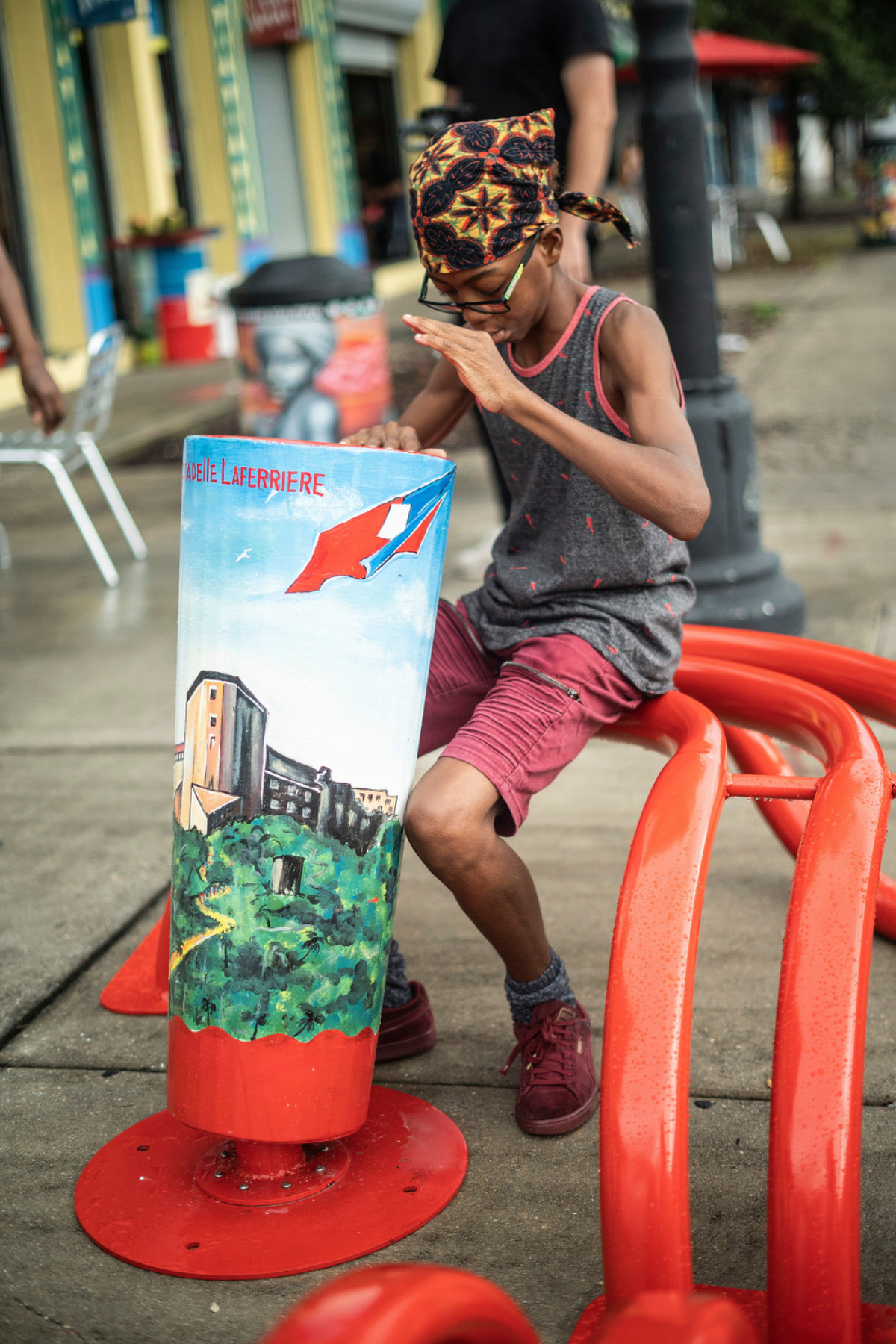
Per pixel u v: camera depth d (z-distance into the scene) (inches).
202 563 69.3
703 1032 90.5
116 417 397.1
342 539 67.9
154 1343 64.6
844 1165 55.8
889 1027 90.0
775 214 1059.3
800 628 165.0
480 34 150.0
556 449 71.9
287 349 281.7
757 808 124.3
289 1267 68.7
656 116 158.7
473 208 72.7
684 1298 48.6
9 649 193.5
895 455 276.4
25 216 490.3
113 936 109.0
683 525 71.3
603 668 80.1
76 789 141.2
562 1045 81.7
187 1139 80.7
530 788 77.6
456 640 88.3
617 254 798.5
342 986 70.8
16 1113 85.5
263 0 626.2
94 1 485.4
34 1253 71.7
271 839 69.1
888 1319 58.9
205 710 69.7
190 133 608.1
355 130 757.3
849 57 850.8
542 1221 72.6
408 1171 76.4
